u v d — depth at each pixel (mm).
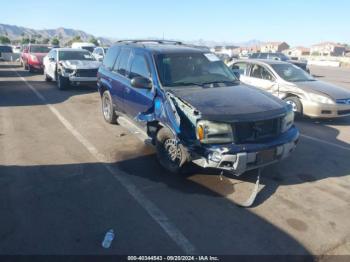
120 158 5777
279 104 4953
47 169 5258
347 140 7203
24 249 3344
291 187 4812
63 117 8734
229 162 4344
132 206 4191
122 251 3344
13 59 33594
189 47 6551
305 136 7457
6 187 4617
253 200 4301
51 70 14469
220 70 6145
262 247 3449
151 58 5781
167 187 4723
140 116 5629
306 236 3646
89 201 4293
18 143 6504
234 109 4547
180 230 3707
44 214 3965
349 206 4309
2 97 11578
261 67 9812
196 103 4621
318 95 8484
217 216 4004
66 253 3297
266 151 4488
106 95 7863
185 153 4688
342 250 3432
